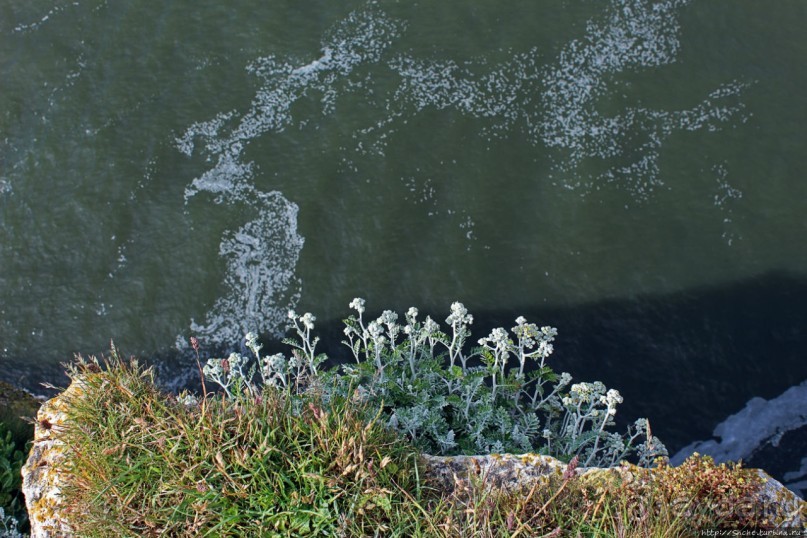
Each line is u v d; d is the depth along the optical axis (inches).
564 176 458.6
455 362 399.9
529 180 457.7
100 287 433.1
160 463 200.5
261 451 193.6
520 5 520.1
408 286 427.5
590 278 427.8
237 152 472.7
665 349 409.1
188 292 430.6
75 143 478.3
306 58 505.4
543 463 207.3
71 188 462.9
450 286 426.6
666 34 506.9
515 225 443.8
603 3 519.8
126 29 522.3
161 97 494.3
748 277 426.9
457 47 504.4
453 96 486.6
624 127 474.3
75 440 214.4
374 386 248.4
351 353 413.4
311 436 195.9
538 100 484.1
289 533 186.2
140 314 425.1
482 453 235.1
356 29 515.5
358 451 195.0
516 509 185.6
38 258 443.2
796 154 464.8
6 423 326.0
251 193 458.6
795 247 434.6
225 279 433.4
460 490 198.4
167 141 478.0
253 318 424.5
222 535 187.8
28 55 512.4
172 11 528.7
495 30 510.3
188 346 418.3
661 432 386.0
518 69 494.6
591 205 449.1
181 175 466.3
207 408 206.7
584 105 481.7
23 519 281.6
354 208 451.2
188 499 191.8
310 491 190.5
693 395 396.2
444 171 461.7
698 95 484.4
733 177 457.1
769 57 499.2
